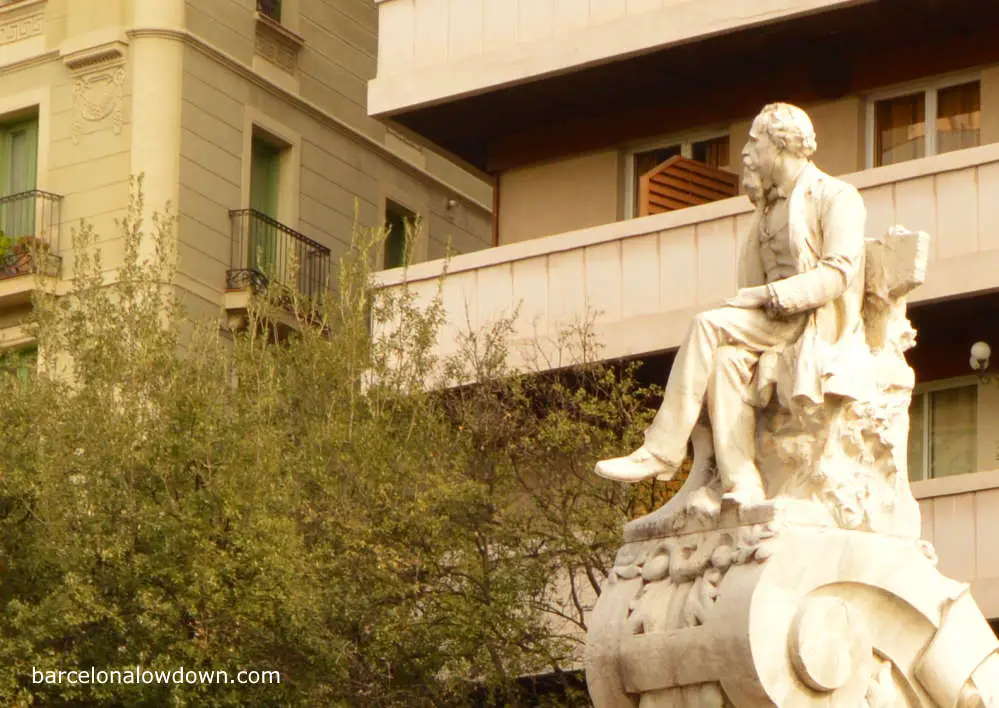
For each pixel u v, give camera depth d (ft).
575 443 84.33
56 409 92.73
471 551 84.38
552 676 86.74
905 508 46.06
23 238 121.49
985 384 89.86
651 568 45.96
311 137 130.82
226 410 91.76
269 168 129.18
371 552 83.56
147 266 115.75
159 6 123.13
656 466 45.96
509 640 82.64
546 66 100.01
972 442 90.02
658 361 95.04
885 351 46.21
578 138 104.63
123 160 122.42
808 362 45.39
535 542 84.79
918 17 94.27
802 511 45.24
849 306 46.09
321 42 132.26
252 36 127.54
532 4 100.89
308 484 87.04
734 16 95.40
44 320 97.19
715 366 45.98
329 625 83.35
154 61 122.72
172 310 98.53
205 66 124.47
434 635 82.69
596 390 87.86
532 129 106.01
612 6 98.63
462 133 106.73
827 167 97.35
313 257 127.54
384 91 104.12
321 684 83.15
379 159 135.64
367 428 86.79
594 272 95.40
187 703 83.46
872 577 45.34
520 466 86.48
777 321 46.09
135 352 93.97
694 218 93.40
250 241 124.77
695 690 45.03
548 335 95.86
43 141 124.67
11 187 125.80
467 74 102.22
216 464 88.17
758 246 47.37
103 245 122.01
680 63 99.50
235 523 86.22
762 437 45.98
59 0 125.90
